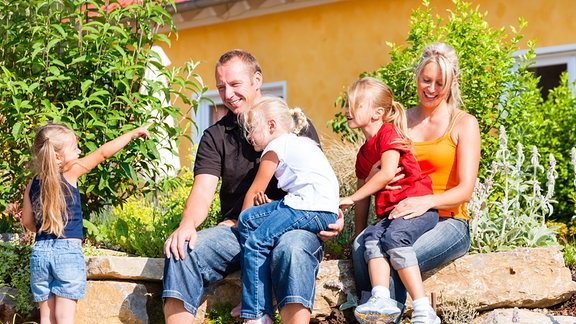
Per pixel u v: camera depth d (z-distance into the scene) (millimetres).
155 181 6133
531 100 7105
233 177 4805
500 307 4840
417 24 7305
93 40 5848
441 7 9609
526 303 4836
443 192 4617
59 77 5562
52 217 4609
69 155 4754
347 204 4512
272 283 4293
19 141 5809
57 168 4664
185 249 4320
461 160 4586
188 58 12023
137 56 5848
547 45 8945
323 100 10703
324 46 10695
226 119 4898
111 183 5941
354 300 4746
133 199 7195
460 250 4652
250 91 4816
